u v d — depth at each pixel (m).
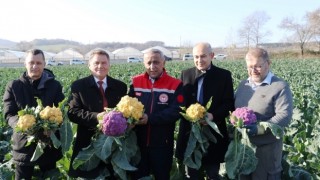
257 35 88.56
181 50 95.56
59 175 4.98
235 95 4.79
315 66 35.78
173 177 5.26
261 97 4.36
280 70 30.38
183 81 5.16
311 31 81.19
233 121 4.34
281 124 4.13
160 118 4.54
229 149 4.46
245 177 4.70
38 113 4.32
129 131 4.54
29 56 4.60
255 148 4.30
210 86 4.94
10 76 26.56
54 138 4.28
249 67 4.40
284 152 5.64
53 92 4.79
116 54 114.38
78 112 4.54
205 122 4.61
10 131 7.60
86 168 4.45
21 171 4.71
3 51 116.12
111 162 4.42
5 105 4.69
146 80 4.84
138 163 4.77
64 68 39.28
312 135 7.36
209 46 4.93
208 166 4.98
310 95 12.18
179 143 5.05
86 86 4.66
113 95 4.72
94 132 4.72
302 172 5.03
